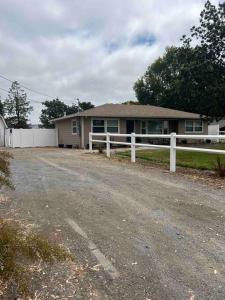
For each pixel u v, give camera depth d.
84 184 8.30
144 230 4.91
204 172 10.11
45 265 3.72
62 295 3.16
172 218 5.48
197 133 31.09
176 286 3.33
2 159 4.73
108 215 5.63
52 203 6.37
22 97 49.84
